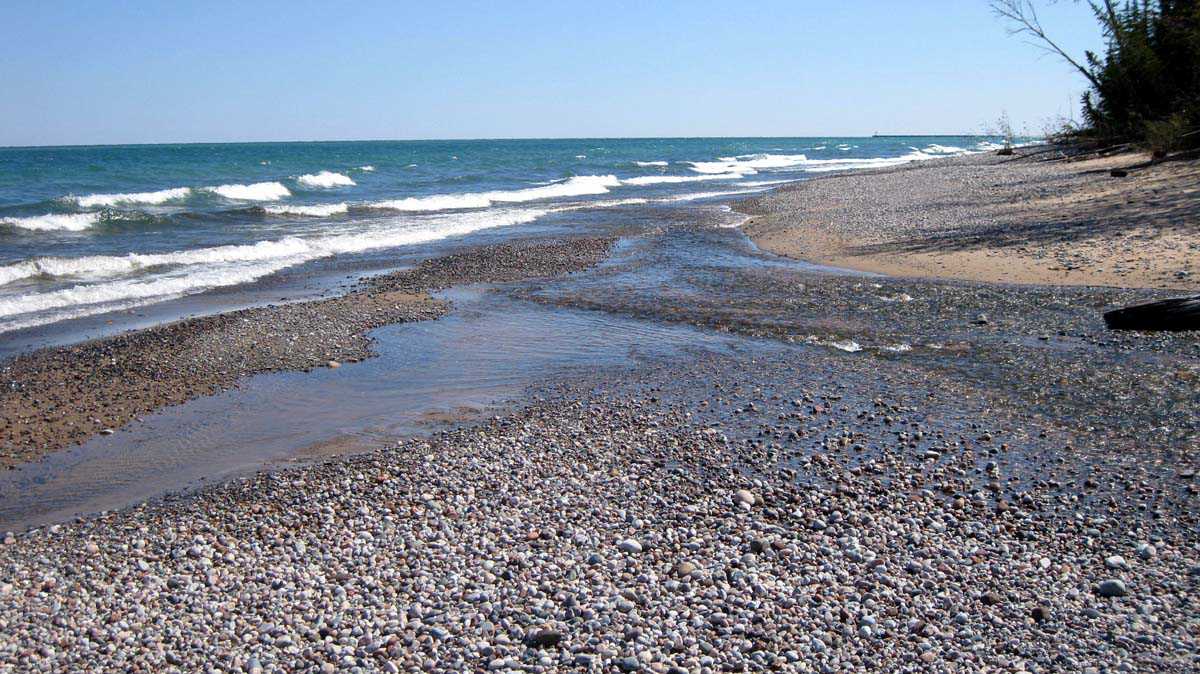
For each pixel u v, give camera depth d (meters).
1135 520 5.52
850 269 14.65
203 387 9.45
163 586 5.00
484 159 82.81
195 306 13.59
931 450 6.90
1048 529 5.48
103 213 23.38
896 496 6.09
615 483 6.46
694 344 10.70
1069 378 8.26
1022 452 6.75
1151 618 4.41
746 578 4.92
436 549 5.38
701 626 4.42
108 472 7.20
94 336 11.62
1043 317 10.41
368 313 12.90
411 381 9.57
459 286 15.05
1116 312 9.70
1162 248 13.09
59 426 8.30
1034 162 32.56
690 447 7.20
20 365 10.17
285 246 19.59
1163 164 22.52
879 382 8.73
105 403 8.94
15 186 37.78
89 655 4.27
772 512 5.85
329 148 148.00
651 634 4.35
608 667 4.07
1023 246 14.62
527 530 5.65
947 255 14.77
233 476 6.93
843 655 4.14
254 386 9.48
